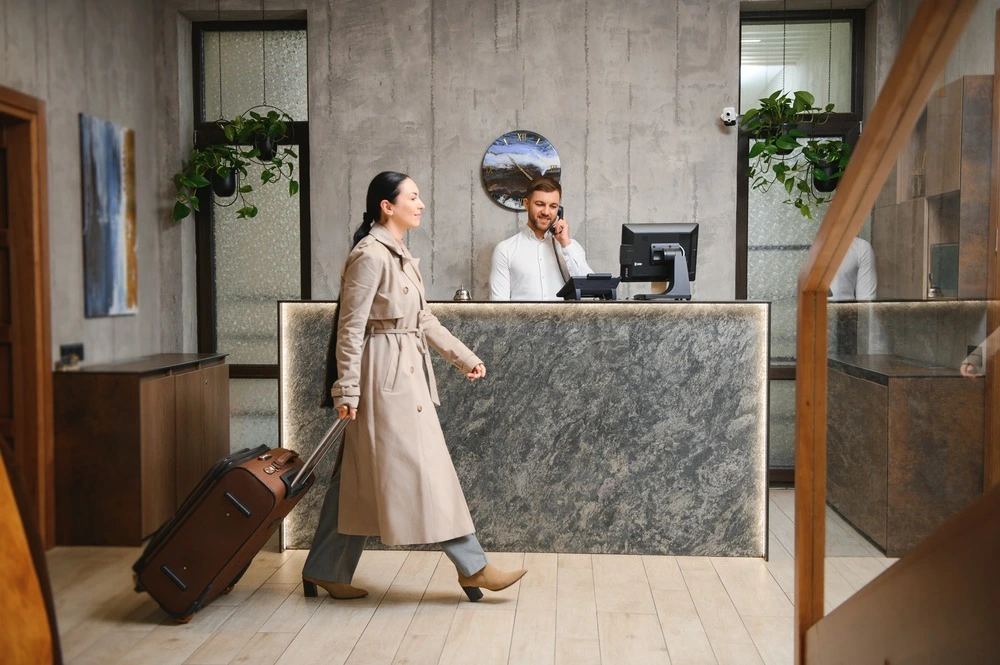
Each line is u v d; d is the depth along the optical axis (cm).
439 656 268
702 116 523
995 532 130
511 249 485
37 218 394
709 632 287
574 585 333
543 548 373
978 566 135
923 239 181
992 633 130
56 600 320
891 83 158
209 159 528
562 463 371
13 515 156
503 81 526
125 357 490
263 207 551
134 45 507
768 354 366
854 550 196
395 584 336
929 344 173
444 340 327
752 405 367
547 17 524
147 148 525
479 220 530
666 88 523
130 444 386
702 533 369
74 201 434
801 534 222
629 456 370
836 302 218
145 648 274
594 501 371
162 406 407
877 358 199
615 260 529
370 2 527
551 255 485
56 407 390
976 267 158
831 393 218
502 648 274
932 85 159
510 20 525
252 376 553
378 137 531
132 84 504
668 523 370
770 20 537
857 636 186
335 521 317
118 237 478
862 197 187
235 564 297
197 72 548
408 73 528
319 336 376
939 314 169
